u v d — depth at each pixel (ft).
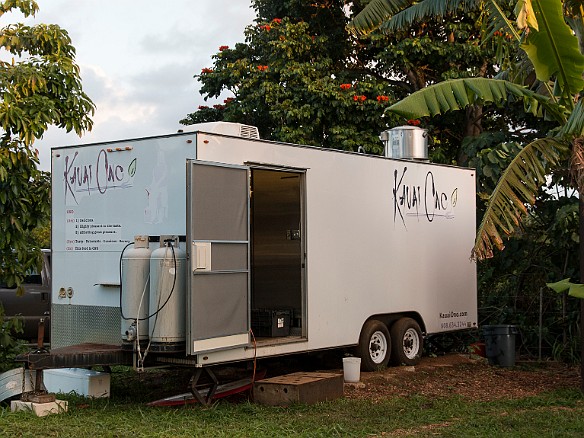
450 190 42.06
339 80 56.29
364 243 35.91
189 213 26.30
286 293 35.04
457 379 36.40
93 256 30.35
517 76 36.58
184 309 26.61
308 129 53.52
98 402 28.22
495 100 29.73
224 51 60.70
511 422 26.30
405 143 40.42
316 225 33.27
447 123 59.93
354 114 53.78
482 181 47.52
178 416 25.71
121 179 29.55
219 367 35.70
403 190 38.58
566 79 28.68
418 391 32.96
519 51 37.37
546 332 44.83
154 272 26.45
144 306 26.96
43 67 35.88
